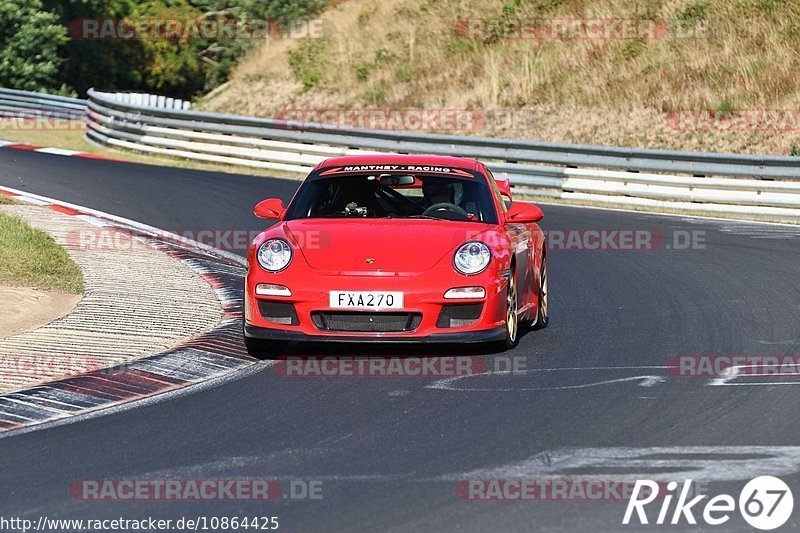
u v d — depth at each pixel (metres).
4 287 35.38
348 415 23.03
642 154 69.00
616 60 97.25
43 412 23.16
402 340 27.64
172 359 28.08
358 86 109.12
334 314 27.80
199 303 36.03
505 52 104.50
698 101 88.62
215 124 85.19
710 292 39.88
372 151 79.31
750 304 37.31
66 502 17.47
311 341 28.89
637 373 27.02
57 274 38.25
